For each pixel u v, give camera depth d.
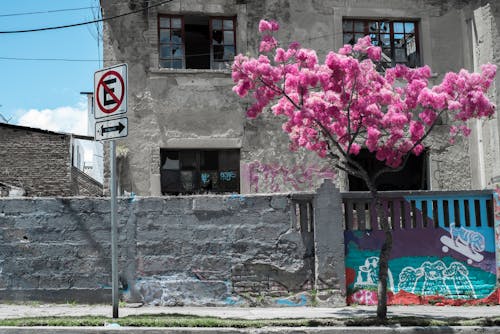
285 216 10.66
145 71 14.57
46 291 10.38
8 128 18.95
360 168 9.38
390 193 10.84
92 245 10.48
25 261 10.43
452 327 8.32
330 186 10.69
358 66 8.99
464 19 15.70
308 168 14.73
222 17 15.21
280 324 8.27
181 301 10.41
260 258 10.56
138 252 10.52
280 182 14.61
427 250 10.84
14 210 10.52
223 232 10.59
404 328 8.22
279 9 15.12
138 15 14.74
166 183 14.53
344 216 10.89
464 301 10.74
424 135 9.55
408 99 9.43
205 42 15.12
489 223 11.03
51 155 18.98
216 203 10.64
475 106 8.95
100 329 7.75
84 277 10.42
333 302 10.45
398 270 10.76
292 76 9.22
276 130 14.75
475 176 15.16
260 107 9.52
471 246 10.91
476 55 15.41
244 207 10.65
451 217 10.94
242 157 14.58
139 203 10.61
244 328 8.03
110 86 8.73
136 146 14.29
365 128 9.87
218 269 10.52
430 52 15.48
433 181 14.99
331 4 15.33
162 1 14.75
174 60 14.94
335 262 10.52
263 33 14.98
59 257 10.45
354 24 15.58
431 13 15.63
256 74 9.24
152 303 10.40
